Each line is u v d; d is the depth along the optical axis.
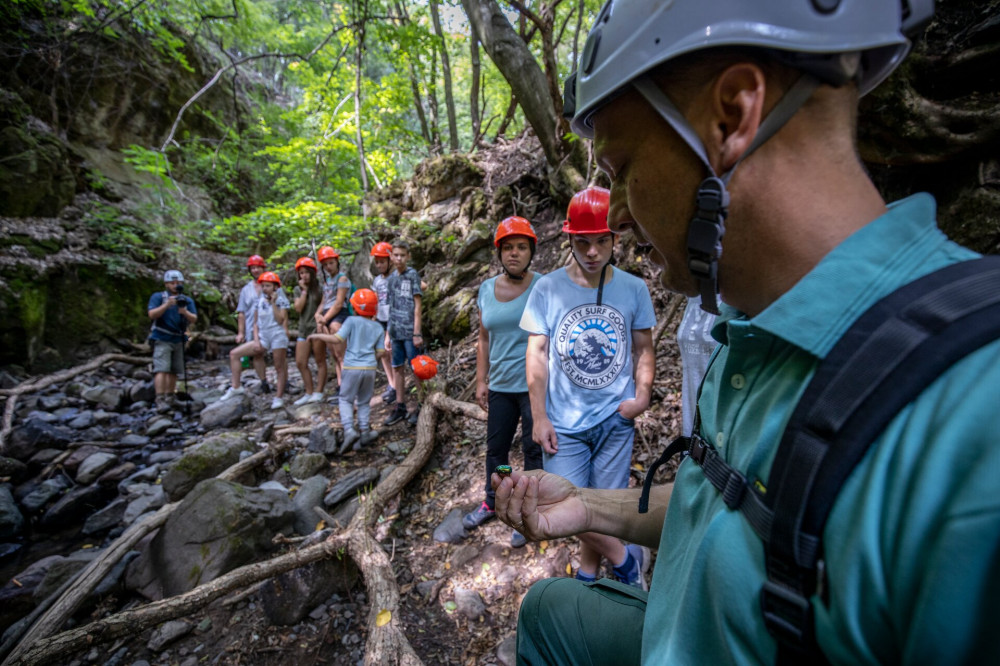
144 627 2.19
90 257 7.71
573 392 1.99
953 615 0.28
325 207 6.87
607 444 2.02
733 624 0.43
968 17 2.07
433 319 6.14
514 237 2.49
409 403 4.96
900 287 0.37
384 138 9.93
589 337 1.97
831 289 0.39
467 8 5.57
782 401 0.42
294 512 3.17
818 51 0.39
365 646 2.16
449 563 2.65
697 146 0.46
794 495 0.37
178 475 3.68
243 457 4.00
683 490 0.61
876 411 0.34
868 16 0.39
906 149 2.26
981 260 0.37
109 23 7.86
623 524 0.84
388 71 14.85
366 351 4.17
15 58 8.11
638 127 0.50
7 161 7.23
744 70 0.42
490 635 2.21
